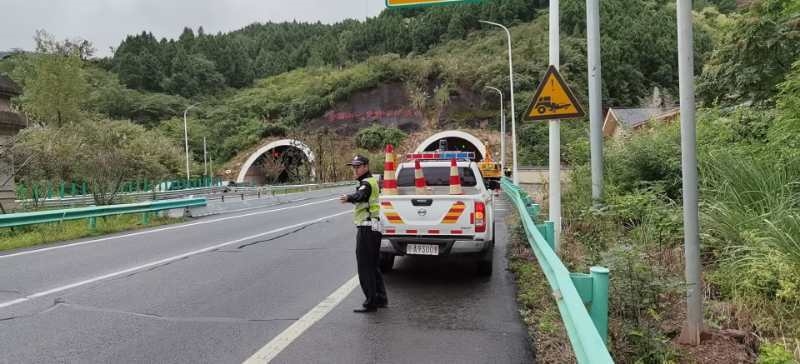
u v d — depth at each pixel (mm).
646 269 4523
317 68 133625
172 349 4680
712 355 4184
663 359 3959
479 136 75625
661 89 78625
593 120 9281
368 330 5195
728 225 6531
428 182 9414
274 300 6406
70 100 54000
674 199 9914
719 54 13164
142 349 4688
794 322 4598
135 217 17094
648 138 11062
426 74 92062
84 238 12891
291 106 97438
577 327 2734
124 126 56500
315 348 4676
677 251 6793
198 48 138500
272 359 4410
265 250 10297
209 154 85000
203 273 8086
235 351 4617
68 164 22250
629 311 4398
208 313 5852
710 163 8281
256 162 78500
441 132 76625
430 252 7238
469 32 121000
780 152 7816
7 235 13094
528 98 76312
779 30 11172
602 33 89000
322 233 12953
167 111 101312
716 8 96875
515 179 25906
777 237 5613
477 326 5301
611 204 8883
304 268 8406
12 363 4363
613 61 77812
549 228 6840
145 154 42094
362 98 93875
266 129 87625
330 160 60531
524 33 102250
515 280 7449
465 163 9211
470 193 8055
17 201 19391
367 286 5863
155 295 6695
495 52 97500
